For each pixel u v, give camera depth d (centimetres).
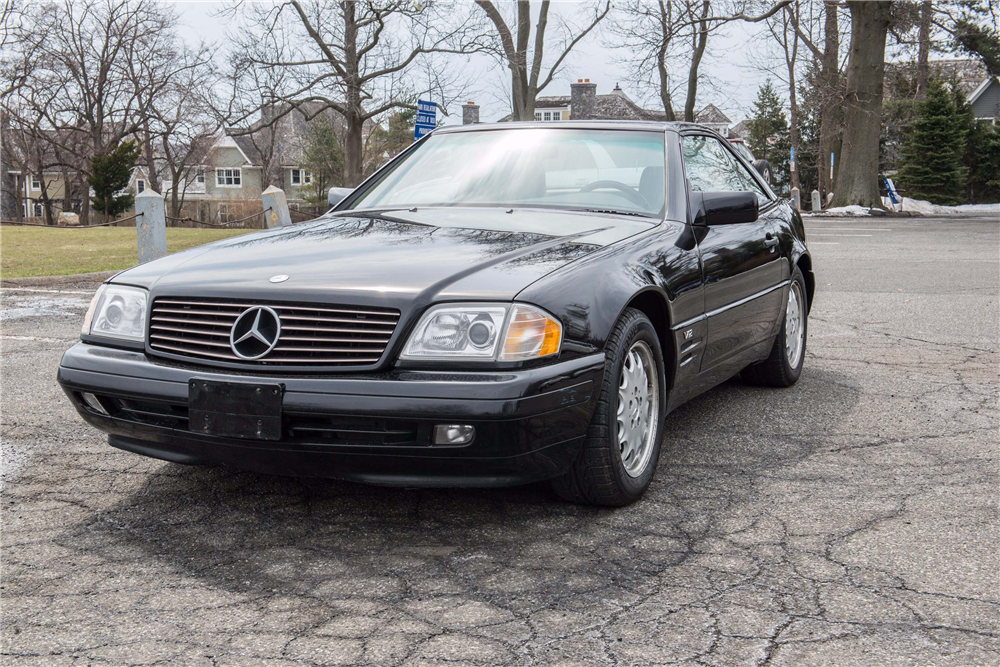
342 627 231
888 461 377
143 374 287
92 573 264
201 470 361
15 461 373
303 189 6712
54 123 4991
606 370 296
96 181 4541
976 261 1283
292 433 271
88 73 4950
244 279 292
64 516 311
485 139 439
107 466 366
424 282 277
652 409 335
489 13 3183
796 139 3828
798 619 235
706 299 375
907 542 288
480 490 336
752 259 431
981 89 6028
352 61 3072
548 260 299
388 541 288
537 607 242
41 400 477
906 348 634
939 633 227
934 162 4278
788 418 448
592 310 287
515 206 387
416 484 272
